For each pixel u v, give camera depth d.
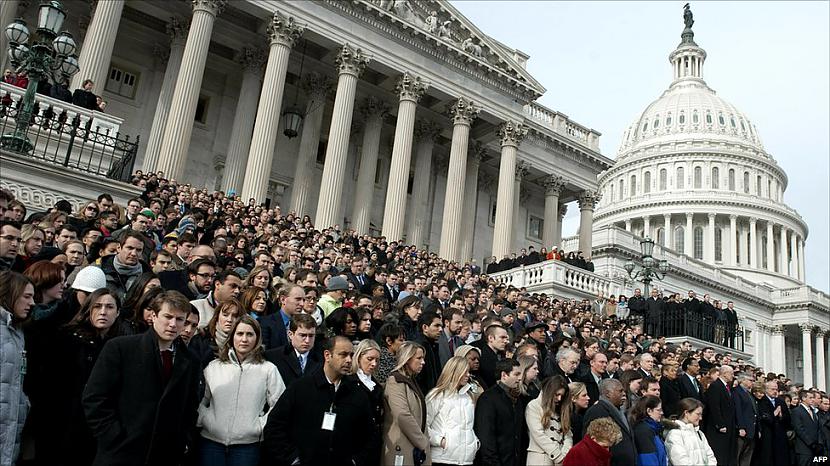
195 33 27.80
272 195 35.75
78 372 5.96
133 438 5.42
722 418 11.80
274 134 29.03
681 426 9.40
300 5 31.02
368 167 35.88
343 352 6.51
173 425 5.64
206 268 9.05
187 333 6.41
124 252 8.62
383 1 34.31
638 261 57.72
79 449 5.77
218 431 6.20
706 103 115.44
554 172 44.97
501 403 7.91
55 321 6.23
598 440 7.41
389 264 21.19
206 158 34.00
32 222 10.98
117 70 32.16
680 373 12.59
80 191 16.05
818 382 74.69
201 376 6.41
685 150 105.88
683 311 29.83
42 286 6.19
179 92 26.86
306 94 35.66
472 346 8.98
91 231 10.65
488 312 13.55
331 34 31.80
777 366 74.12
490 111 37.56
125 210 15.72
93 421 5.41
